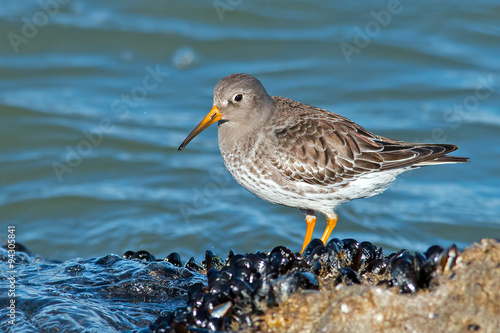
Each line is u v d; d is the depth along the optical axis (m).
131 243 14.44
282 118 10.93
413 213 15.73
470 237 14.73
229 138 11.04
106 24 23.88
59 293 9.77
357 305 6.86
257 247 14.21
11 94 20.33
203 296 7.95
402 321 6.73
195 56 22.64
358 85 21.25
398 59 22.55
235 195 16.42
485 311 6.61
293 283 7.48
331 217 11.23
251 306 7.53
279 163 10.64
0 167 17.45
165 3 25.17
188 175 17.23
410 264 7.45
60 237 14.84
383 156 10.75
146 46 23.08
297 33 24.06
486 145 18.27
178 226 15.01
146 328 8.05
